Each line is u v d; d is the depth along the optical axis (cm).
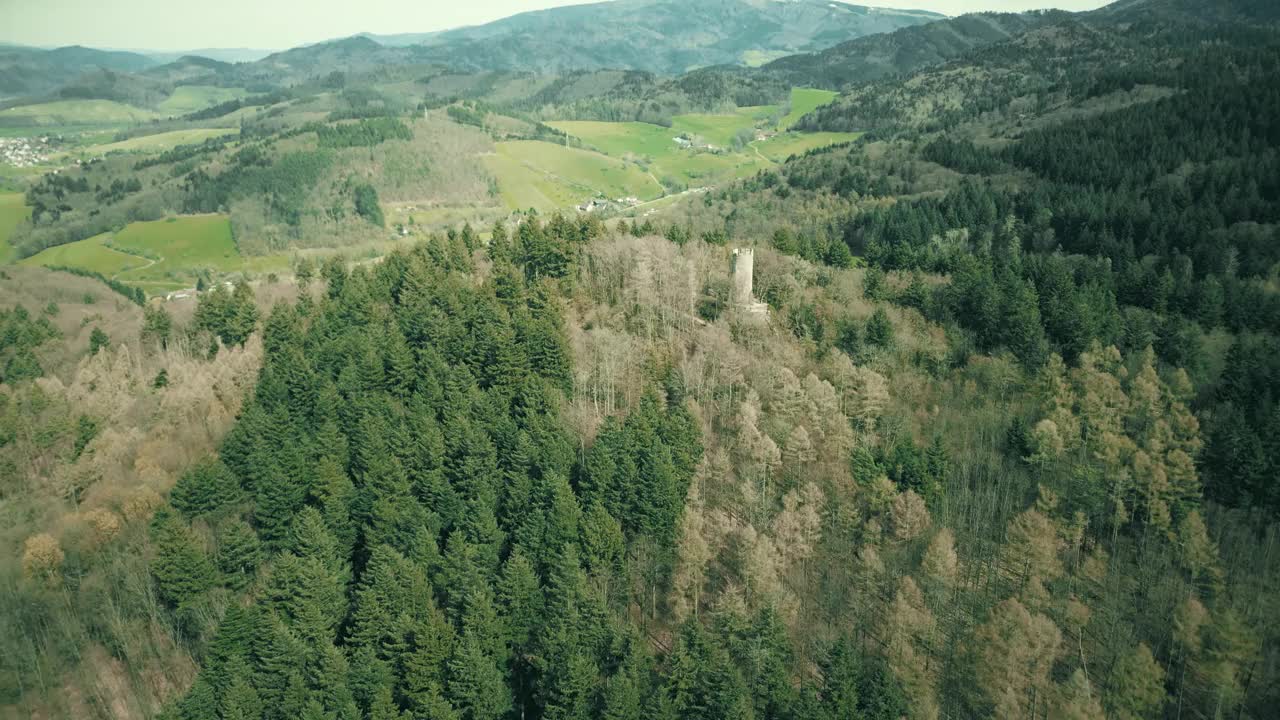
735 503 11031
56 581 10194
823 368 13662
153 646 9725
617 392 13475
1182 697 8638
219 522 10894
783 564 9788
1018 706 7994
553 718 7962
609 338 13812
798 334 15025
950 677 9012
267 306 18862
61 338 19488
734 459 11894
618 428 11225
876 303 16425
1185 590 9669
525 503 10575
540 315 14438
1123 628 9400
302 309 17025
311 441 11975
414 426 11894
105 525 10775
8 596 9869
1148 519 10838
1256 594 9662
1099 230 19738
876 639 9288
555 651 8581
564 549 9512
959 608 9662
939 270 18750
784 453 11662
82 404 14625
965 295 16050
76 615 9944
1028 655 8294
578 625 8719
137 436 12950
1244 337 14525
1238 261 17562
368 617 9006
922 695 8350
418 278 16275
